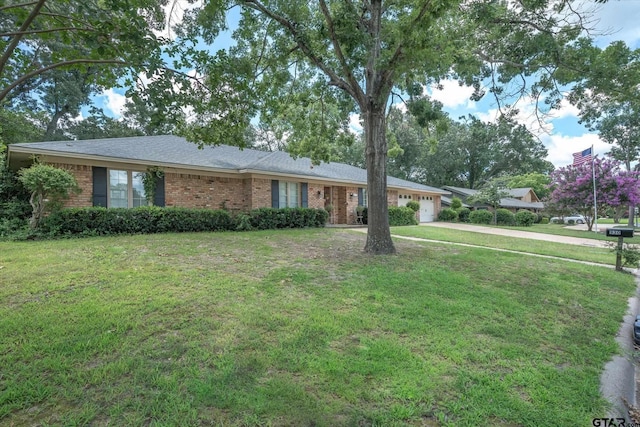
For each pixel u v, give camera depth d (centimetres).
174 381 231
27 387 220
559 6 647
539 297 486
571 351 315
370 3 747
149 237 892
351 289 476
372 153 779
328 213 1559
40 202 856
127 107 2583
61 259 600
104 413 199
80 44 489
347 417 202
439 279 548
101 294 417
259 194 1345
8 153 911
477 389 238
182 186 1193
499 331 349
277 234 1077
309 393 224
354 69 768
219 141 718
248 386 230
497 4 661
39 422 190
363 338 316
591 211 1984
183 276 513
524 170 3866
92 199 1002
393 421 200
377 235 777
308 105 1044
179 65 473
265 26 806
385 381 243
